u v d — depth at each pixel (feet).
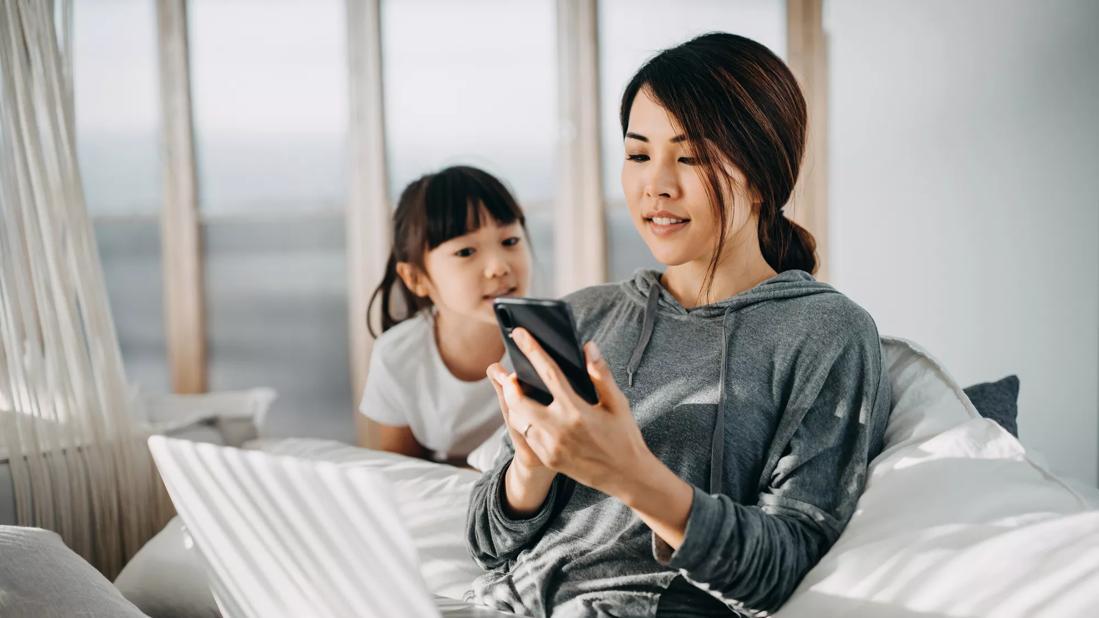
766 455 2.82
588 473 2.25
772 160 2.87
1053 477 2.81
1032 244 6.94
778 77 2.90
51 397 4.20
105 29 7.97
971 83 7.02
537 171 7.86
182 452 2.48
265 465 2.24
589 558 2.85
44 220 4.21
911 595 2.44
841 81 7.34
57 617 2.80
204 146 8.11
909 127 7.19
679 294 3.15
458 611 2.78
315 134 8.04
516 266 5.29
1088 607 2.21
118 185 8.11
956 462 2.82
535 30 7.80
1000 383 4.09
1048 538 2.44
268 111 8.05
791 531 2.62
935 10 7.06
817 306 2.86
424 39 7.95
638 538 2.79
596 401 2.24
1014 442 2.90
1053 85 6.80
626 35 7.67
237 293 8.21
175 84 7.97
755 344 2.85
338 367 8.15
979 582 2.40
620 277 7.77
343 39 7.95
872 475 2.86
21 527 3.21
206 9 8.00
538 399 2.34
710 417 2.81
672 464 2.82
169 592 3.69
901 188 7.24
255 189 8.13
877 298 7.37
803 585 2.62
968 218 7.11
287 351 8.21
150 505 4.62
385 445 5.79
